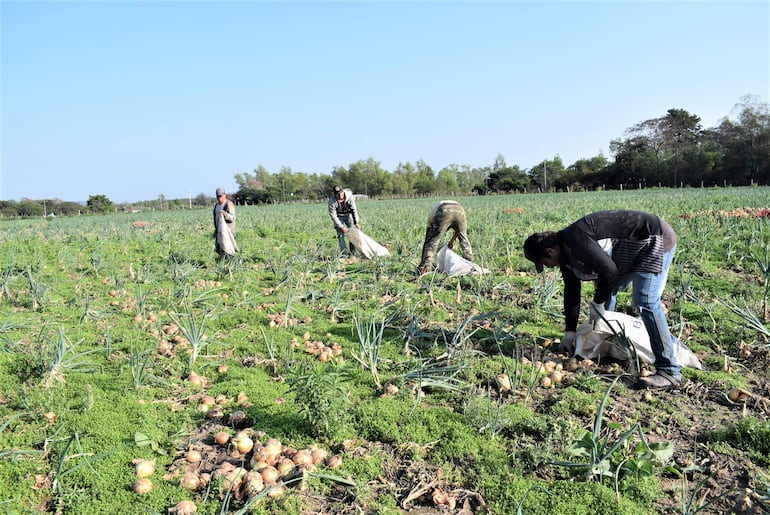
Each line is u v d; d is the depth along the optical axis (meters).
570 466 3.30
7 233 18.06
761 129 54.00
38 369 4.73
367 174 85.38
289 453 3.52
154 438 3.76
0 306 7.12
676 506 3.01
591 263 4.21
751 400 4.11
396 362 5.08
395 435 3.76
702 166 58.38
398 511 3.07
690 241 9.23
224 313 6.74
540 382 4.54
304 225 17.20
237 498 3.17
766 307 6.12
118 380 4.71
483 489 3.21
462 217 8.36
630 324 4.79
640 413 4.03
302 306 7.14
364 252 10.32
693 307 6.25
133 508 3.07
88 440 3.72
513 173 76.88
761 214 12.74
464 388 4.49
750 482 3.17
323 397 3.74
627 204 19.66
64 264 10.27
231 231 10.16
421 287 7.65
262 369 5.10
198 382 4.74
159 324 6.02
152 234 16.16
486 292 7.39
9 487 3.24
